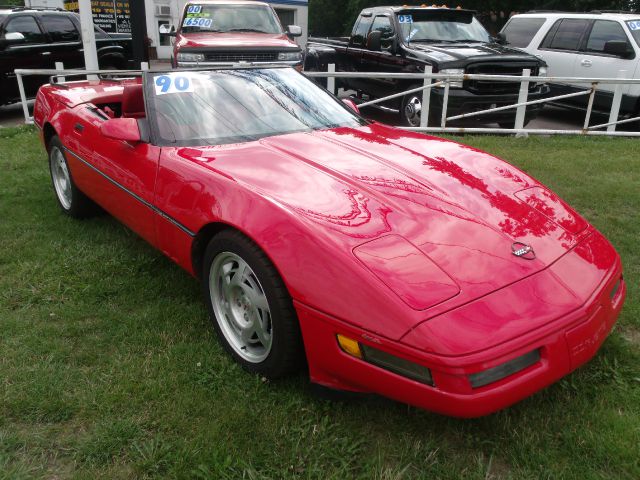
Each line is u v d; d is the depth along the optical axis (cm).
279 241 223
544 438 217
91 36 867
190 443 213
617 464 203
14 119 978
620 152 703
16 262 373
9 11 959
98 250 392
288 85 378
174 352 271
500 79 757
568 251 234
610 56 870
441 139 346
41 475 201
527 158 657
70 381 250
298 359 237
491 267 212
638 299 315
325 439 216
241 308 260
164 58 2531
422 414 231
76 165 400
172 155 297
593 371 256
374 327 197
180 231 281
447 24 901
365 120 375
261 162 276
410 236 221
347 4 4828
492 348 187
